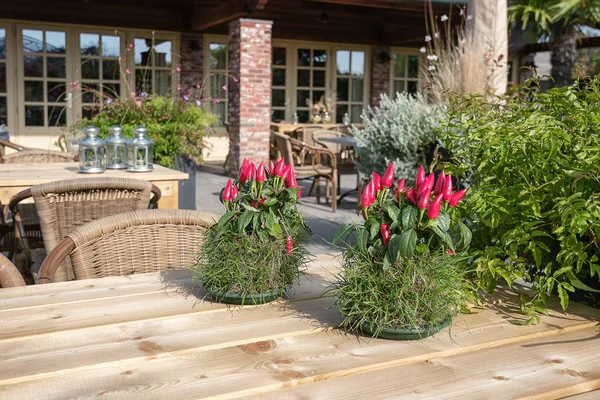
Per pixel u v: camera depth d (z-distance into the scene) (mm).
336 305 1483
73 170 4031
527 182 1574
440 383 1089
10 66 10523
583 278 1615
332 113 12828
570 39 11242
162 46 11398
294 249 1509
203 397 1017
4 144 5934
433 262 1260
